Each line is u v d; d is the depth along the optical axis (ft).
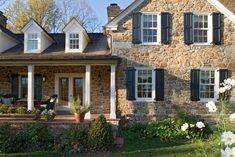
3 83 72.38
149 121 63.31
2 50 69.05
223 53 66.13
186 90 65.46
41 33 67.51
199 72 65.62
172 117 61.41
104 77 69.36
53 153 44.80
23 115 52.90
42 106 62.44
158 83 65.00
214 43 65.72
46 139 48.93
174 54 65.62
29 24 67.26
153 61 65.41
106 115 63.46
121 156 42.32
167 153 43.39
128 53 65.26
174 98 65.26
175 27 65.77
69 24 66.69
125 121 61.46
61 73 71.82
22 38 80.12
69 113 67.72
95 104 69.00
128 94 64.80
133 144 50.08
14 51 69.41
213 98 65.77
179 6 65.87
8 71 72.33
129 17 65.51
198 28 66.39
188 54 65.72
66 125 51.49
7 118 52.34
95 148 46.24
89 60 60.80
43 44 68.59
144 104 65.21
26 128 49.80
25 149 46.88
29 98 61.00
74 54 65.62
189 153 42.80
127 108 65.16
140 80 65.67
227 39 66.33
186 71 65.67
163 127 55.31
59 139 48.80
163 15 65.46
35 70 71.77
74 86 71.87
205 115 64.80
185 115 57.21
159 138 54.44
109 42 68.90
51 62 61.87
